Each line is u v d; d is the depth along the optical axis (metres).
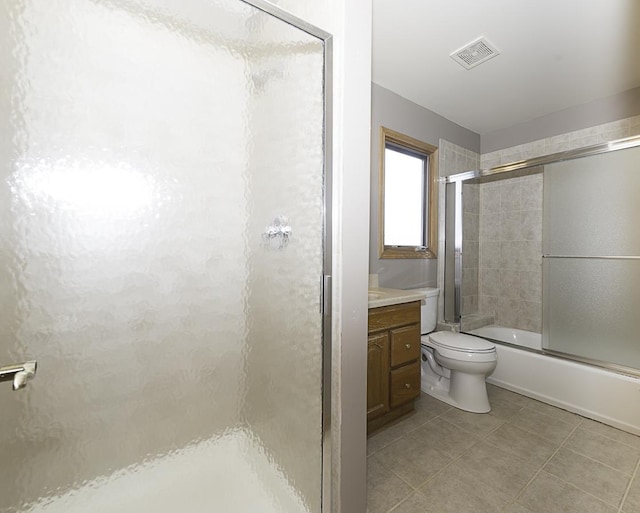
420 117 2.56
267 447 1.07
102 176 0.86
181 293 0.98
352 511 1.10
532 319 2.76
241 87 1.07
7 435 0.75
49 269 0.79
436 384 2.31
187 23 1.00
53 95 0.80
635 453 1.55
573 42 1.80
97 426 0.86
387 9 1.56
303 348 1.09
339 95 1.02
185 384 0.99
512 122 2.86
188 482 0.96
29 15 0.78
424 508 1.23
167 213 0.96
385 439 1.70
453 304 2.79
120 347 0.89
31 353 0.77
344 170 1.03
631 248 1.94
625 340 1.95
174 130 0.98
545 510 1.21
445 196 2.77
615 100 2.33
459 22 1.66
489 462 1.50
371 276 2.25
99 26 0.88
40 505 0.79
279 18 1.01
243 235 1.08
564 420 1.88
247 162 1.08
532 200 2.76
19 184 0.75
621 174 1.98
